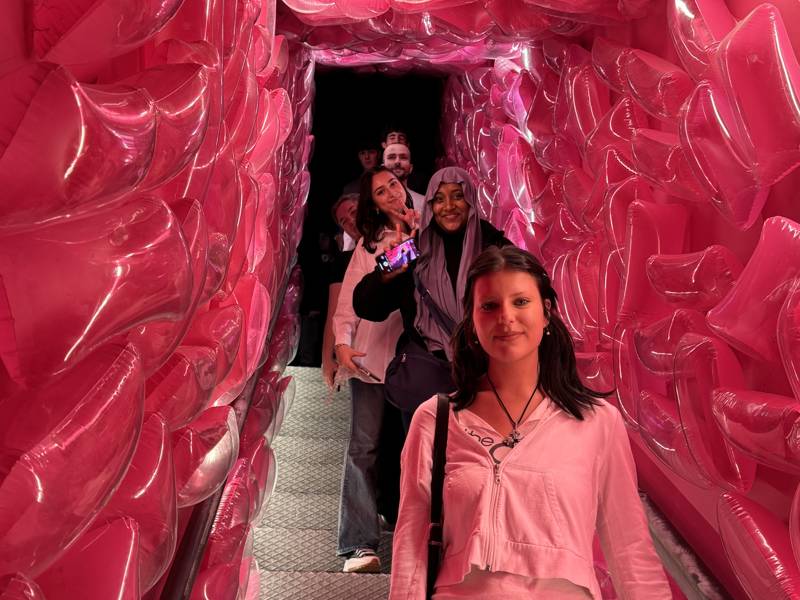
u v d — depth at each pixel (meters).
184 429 1.42
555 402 1.72
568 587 1.60
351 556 3.37
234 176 1.48
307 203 7.41
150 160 0.75
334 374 3.87
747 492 1.82
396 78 7.39
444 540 1.68
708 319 1.71
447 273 3.09
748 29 1.53
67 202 0.64
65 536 0.69
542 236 3.67
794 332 1.42
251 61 1.98
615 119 2.56
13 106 0.62
